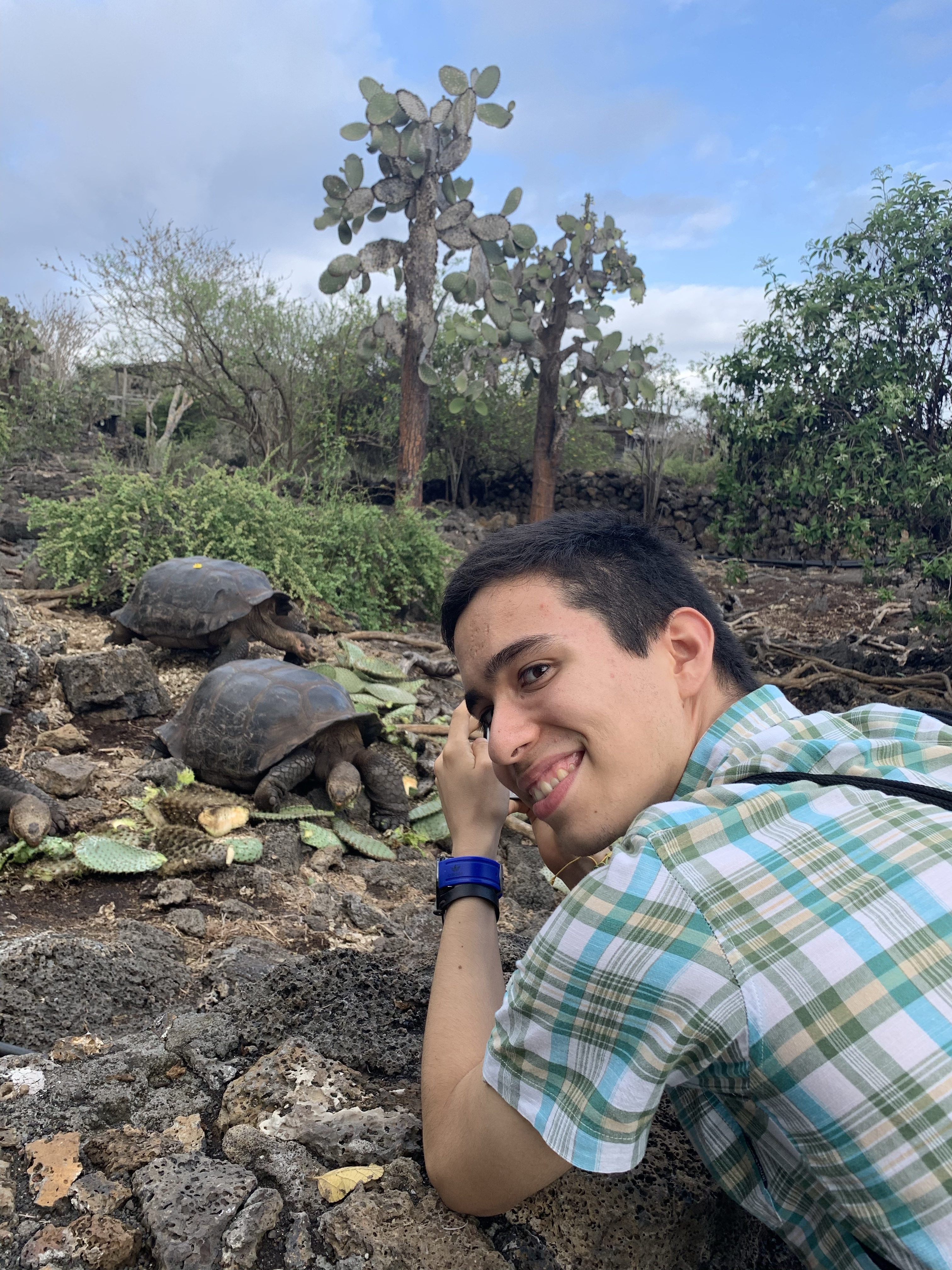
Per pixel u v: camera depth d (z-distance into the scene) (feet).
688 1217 4.43
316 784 12.66
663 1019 2.72
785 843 2.82
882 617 31.14
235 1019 6.02
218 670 12.80
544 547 3.44
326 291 33.47
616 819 3.40
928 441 23.57
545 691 3.31
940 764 3.25
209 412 54.24
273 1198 4.34
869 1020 2.52
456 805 4.57
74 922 8.30
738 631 30.45
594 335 39.40
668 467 56.80
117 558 22.12
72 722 14.02
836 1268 3.22
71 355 57.26
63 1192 4.43
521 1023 3.05
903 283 22.97
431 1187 4.42
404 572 27.84
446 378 51.85
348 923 8.99
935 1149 2.48
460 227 33.83
